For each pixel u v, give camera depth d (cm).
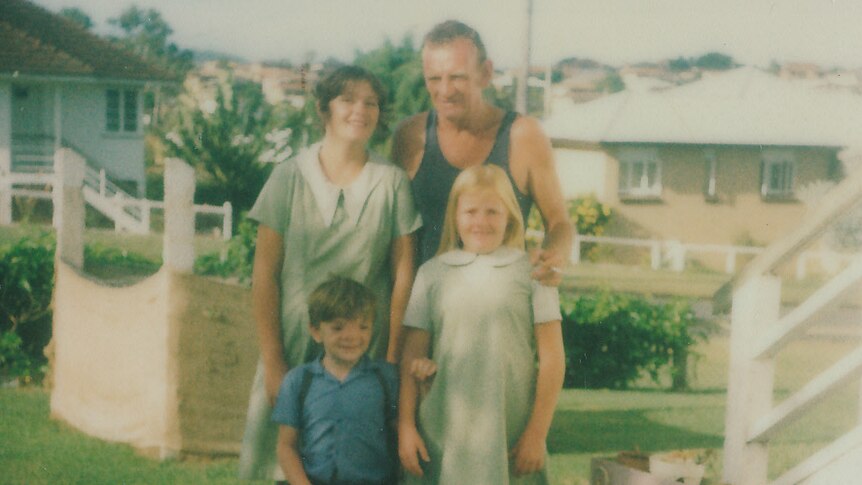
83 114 1819
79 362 595
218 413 539
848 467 382
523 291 342
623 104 1753
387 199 362
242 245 665
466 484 337
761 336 412
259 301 370
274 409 353
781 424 405
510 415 343
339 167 365
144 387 543
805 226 393
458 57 365
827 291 388
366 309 345
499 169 348
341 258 363
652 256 1648
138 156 1784
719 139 1731
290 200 365
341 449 342
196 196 915
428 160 382
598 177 1736
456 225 348
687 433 650
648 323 853
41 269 760
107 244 1067
